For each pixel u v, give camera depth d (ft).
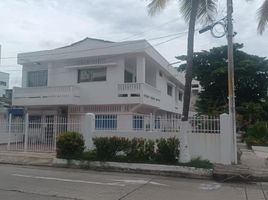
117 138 50.98
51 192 31.37
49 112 94.73
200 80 125.80
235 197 33.12
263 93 126.52
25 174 42.65
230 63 53.06
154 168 47.60
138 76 85.25
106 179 41.09
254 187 39.29
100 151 50.93
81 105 89.30
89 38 101.76
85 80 90.43
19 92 93.20
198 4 51.72
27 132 64.18
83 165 50.90
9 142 65.41
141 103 82.58
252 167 51.62
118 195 31.42
